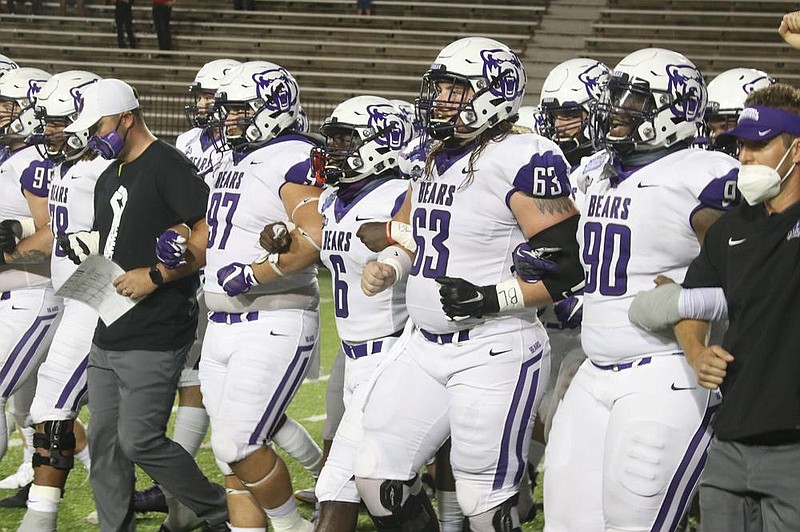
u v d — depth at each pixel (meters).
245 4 45.81
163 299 9.16
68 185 10.22
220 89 9.27
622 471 6.92
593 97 10.20
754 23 42.25
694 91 7.08
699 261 6.59
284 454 13.21
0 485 11.62
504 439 7.59
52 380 9.70
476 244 7.55
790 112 6.08
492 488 7.64
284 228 8.59
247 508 9.27
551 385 10.20
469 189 7.53
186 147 12.52
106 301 9.09
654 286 7.04
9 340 10.70
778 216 6.09
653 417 6.89
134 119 9.34
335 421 10.71
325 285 29.80
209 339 9.23
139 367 9.08
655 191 7.00
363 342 8.87
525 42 42.91
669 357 6.96
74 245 9.47
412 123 11.33
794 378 5.90
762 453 6.03
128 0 43.88
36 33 45.78
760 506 6.20
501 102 7.52
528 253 7.28
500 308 7.37
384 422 7.78
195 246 9.23
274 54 44.34
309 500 11.30
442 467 8.80
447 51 7.63
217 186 9.29
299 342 9.13
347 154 8.59
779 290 5.98
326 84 43.06
